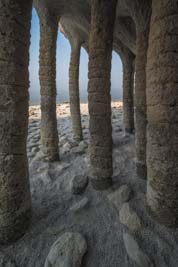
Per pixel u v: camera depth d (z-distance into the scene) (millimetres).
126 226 2883
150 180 2879
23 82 2580
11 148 2537
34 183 4621
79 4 5297
